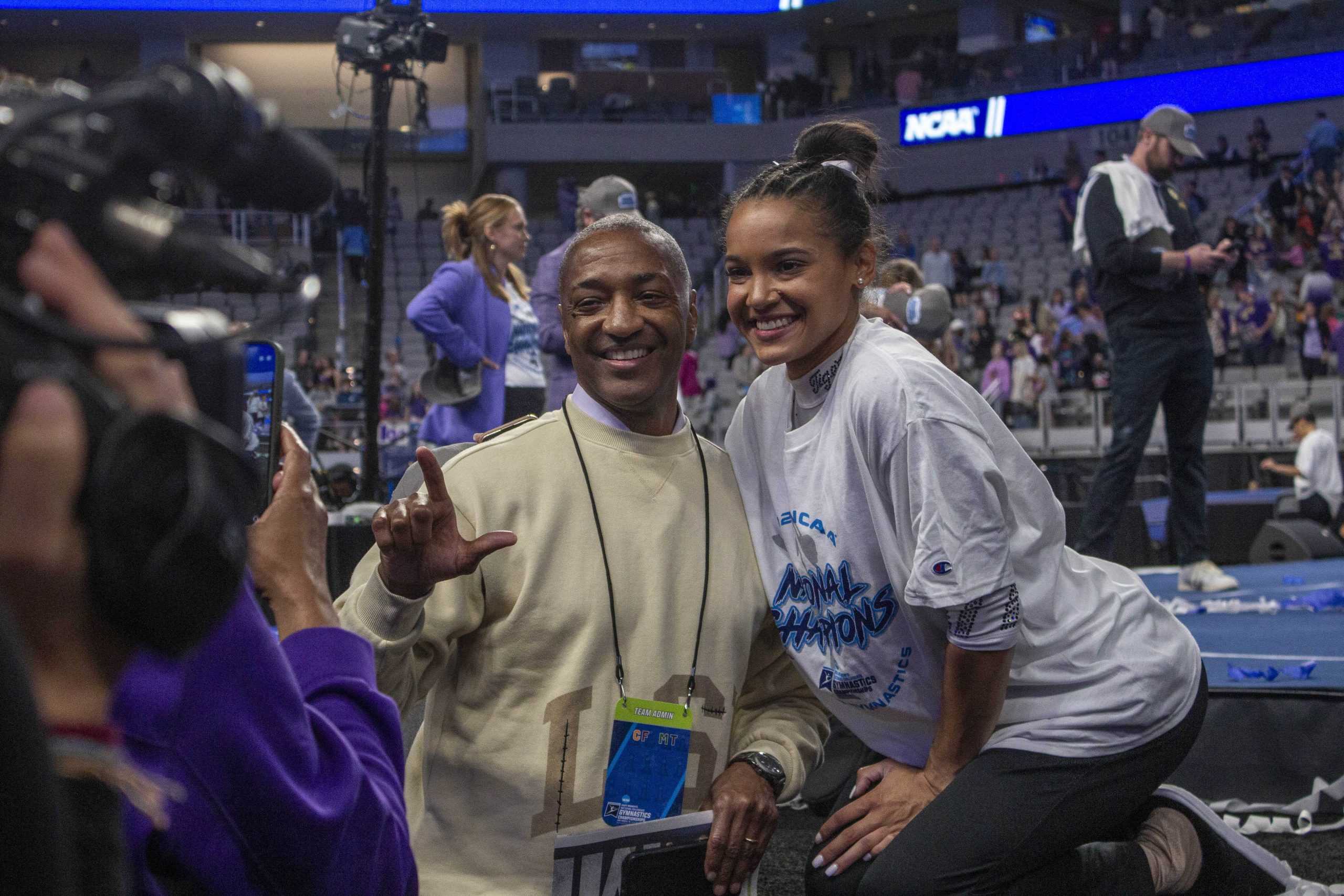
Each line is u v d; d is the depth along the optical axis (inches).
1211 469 433.7
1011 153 784.3
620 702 65.2
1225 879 80.3
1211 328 509.4
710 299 677.9
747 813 65.3
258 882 37.7
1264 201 638.5
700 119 835.4
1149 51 730.2
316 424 202.2
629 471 69.2
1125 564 314.5
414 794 69.1
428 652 65.1
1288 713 107.7
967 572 64.5
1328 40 676.7
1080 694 72.6
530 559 65.8
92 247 24.8
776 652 75.4
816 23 914.1
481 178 889.5
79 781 25.9
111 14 853.8
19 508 23.8
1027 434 438.0
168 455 24.5
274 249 75.2
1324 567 239.9
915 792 71.3
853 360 69.1
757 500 73.9
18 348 23.7
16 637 20.9
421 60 217.5
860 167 74.4
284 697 37.3
